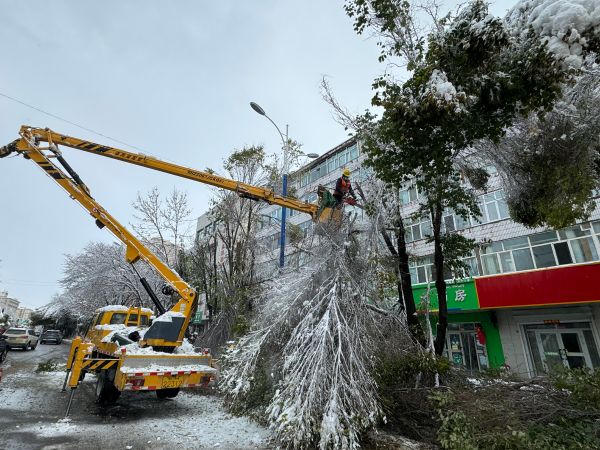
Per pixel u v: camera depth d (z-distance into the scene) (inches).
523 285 510.6
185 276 749.3
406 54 290.7
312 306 243.6
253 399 264.5
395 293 330.0
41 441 206.7
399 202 337.7
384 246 318.0
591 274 454.3
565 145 237.6
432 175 209.6
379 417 214.5
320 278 257.3
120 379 270.8
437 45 197.9
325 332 207.3
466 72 188.5
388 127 209.8
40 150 348.5
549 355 515.8
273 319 258.5
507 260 567.8
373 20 296.2
